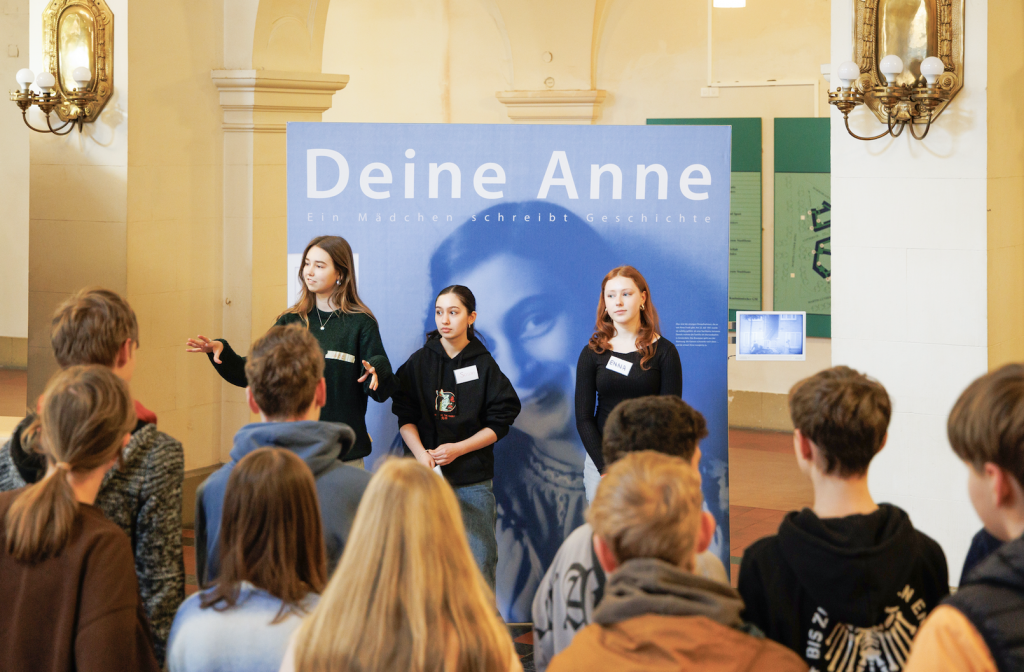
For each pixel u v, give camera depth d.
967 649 1.35
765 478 7.18
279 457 1.83
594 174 4.03
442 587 1.46
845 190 4.79
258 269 6.39
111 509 2.10
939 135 4.54
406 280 4.10
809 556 1.79
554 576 2.05
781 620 1.83
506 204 4.06
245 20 6.22
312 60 6.61
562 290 4.06
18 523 1.84
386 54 9.57
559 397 4.07
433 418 3.87
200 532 2.23
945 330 4.62
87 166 5.88
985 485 1.50
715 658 1.44
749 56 8.57
